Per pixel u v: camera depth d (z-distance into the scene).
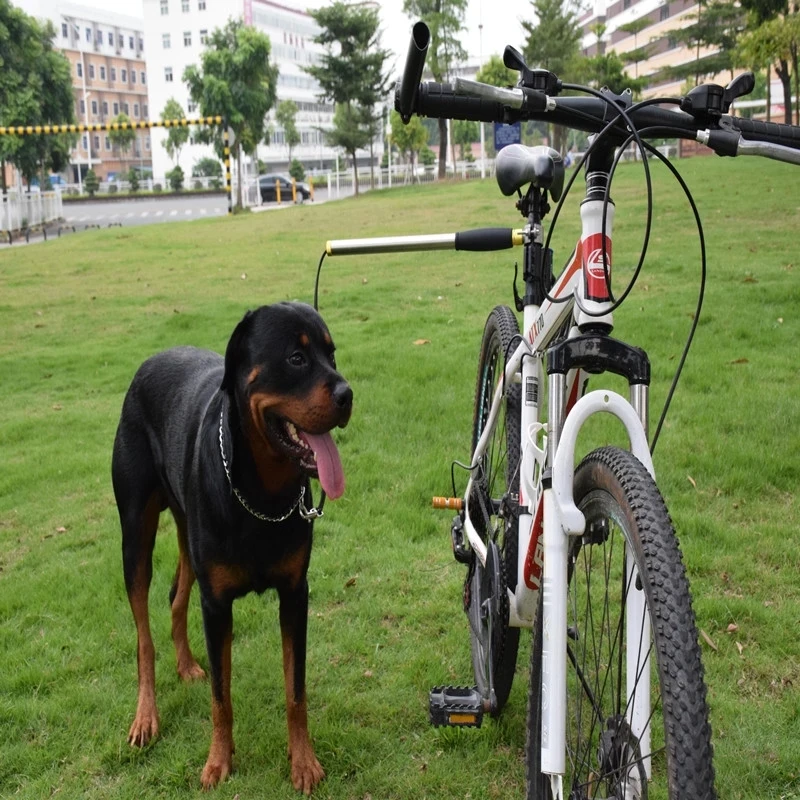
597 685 2.02
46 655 3.81
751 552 4.12
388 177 50.47
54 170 45.19
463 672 3.47
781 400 5.73
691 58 62.72
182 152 87.12
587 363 2.09
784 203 14.82
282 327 2.61
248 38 39.06
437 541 4.62
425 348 7.84
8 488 5.85
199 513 2.85
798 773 2.77
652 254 11.19
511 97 2.10
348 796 2.88
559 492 1.98
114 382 8.23
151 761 3.13
